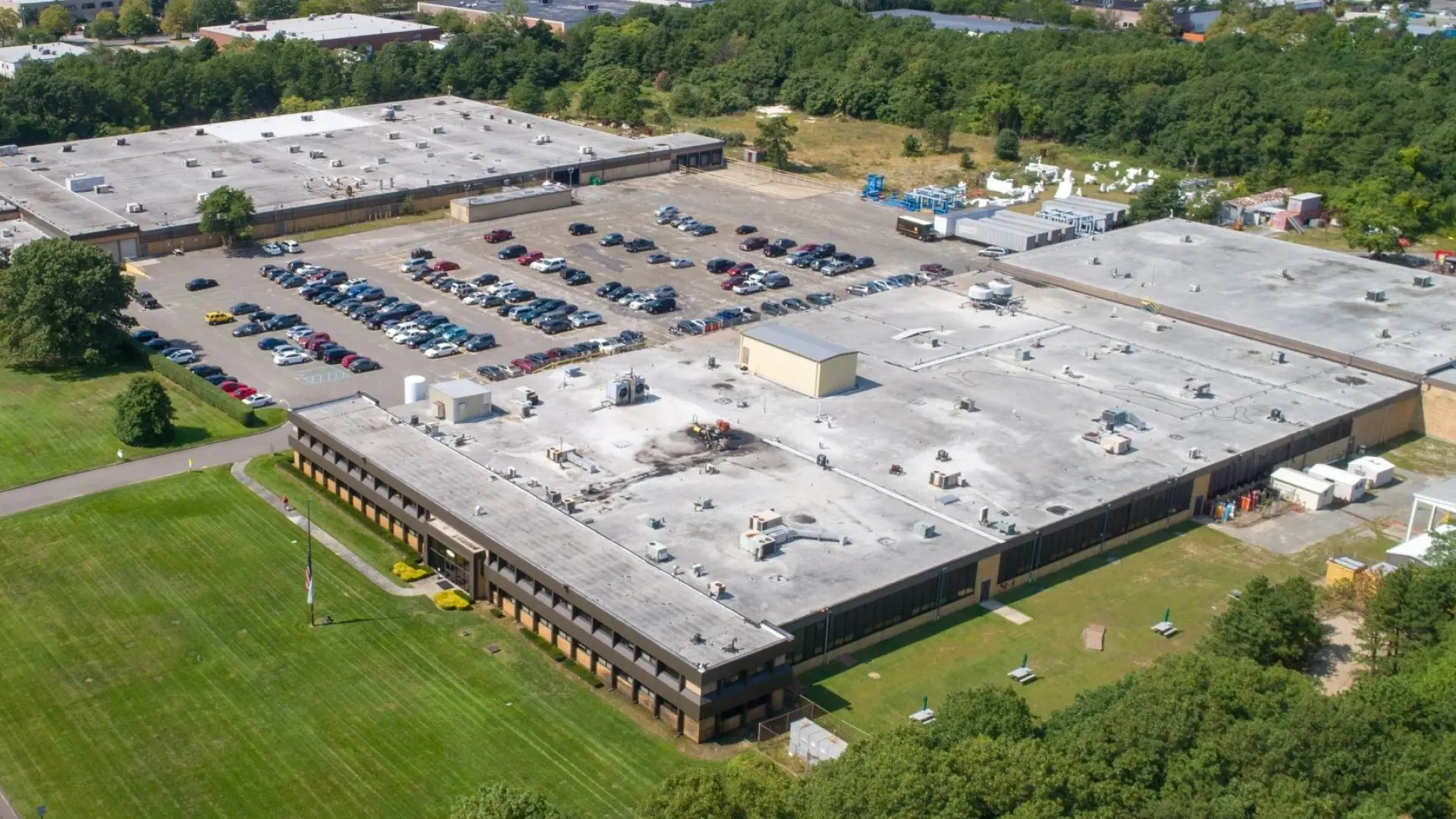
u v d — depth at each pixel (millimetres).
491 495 123375
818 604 108500
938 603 116625
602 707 103750
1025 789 77625
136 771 94500
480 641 111812
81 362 168000
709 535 118312
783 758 98062
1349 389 154750
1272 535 132875
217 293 190500
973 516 123562
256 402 156125
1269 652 106125
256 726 99625
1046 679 108438
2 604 114062
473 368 167500
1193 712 86250
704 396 148125
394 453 131500
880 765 79250
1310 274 193000
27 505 131125
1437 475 147125
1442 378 155500
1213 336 170750
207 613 113938
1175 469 133375
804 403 146625
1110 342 167125
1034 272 191000
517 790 79875
